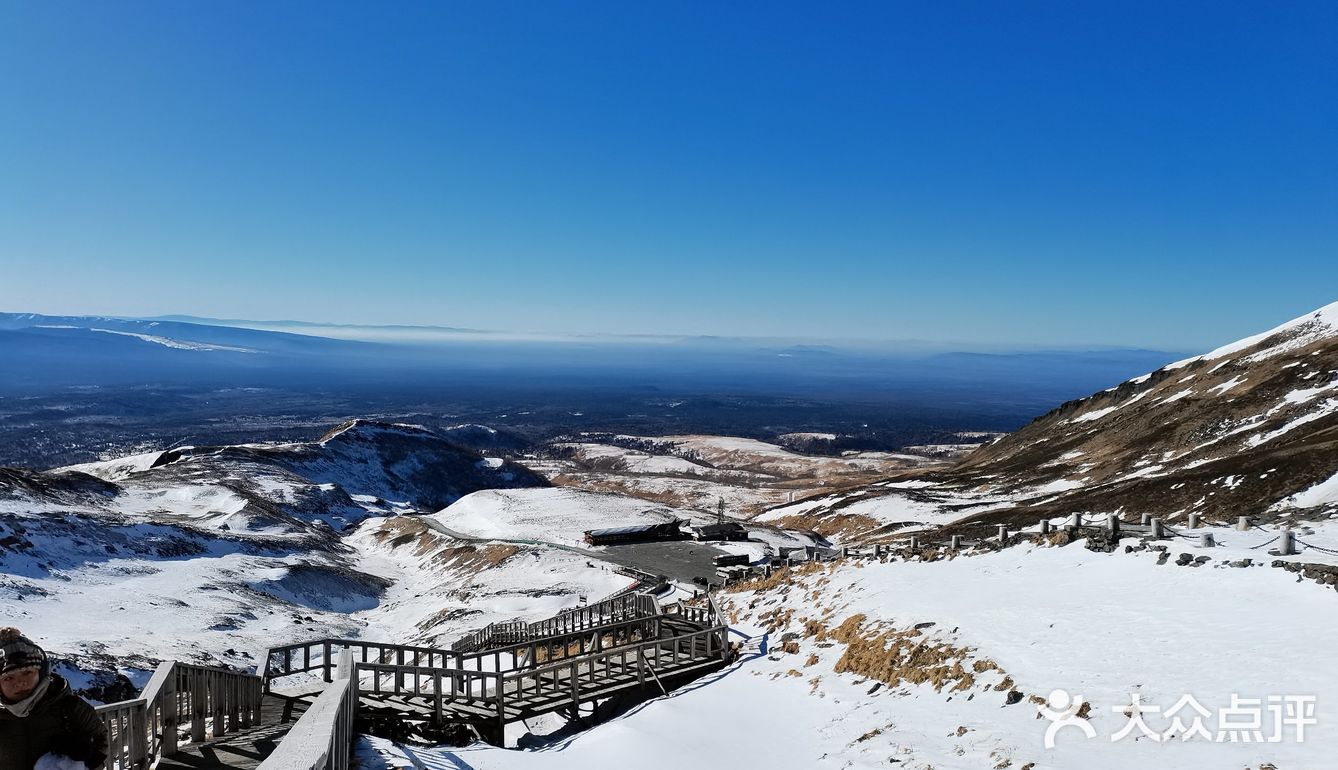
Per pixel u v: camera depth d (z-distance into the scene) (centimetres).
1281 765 859
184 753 998
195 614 4531
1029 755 1009
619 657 2159
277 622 4734
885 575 2156
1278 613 1289
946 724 1190
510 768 1238
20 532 5331
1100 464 8875
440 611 5122
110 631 3816
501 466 17912
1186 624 1324
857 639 1714
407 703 1633
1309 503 4153
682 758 1291
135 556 5847
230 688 1250
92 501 8325
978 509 8369
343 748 950
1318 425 6412
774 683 1692
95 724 468
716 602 2789
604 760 1302
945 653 1443
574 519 9094
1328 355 8488
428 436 17750
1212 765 895
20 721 431
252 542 6962
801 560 3152
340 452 15012
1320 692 999
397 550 8506
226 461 12344
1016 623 1498
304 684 1677
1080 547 1916
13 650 418
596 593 4609
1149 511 5316
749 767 1235
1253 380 9119
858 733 1257
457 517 10175
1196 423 8519
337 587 6269
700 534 6525
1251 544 1789
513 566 5925
